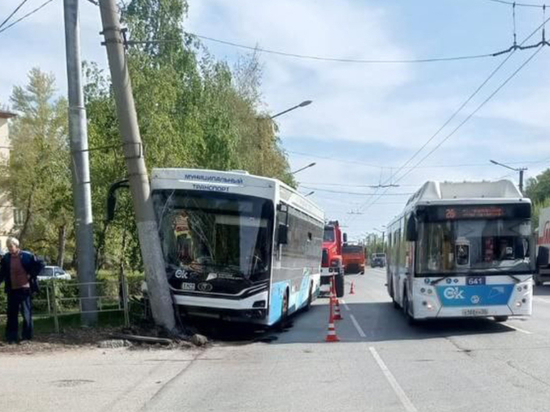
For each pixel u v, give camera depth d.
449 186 16.45
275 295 15.38
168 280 14.84
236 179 15.05
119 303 16.55
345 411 8.02
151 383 9.95
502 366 10.98
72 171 15.47
